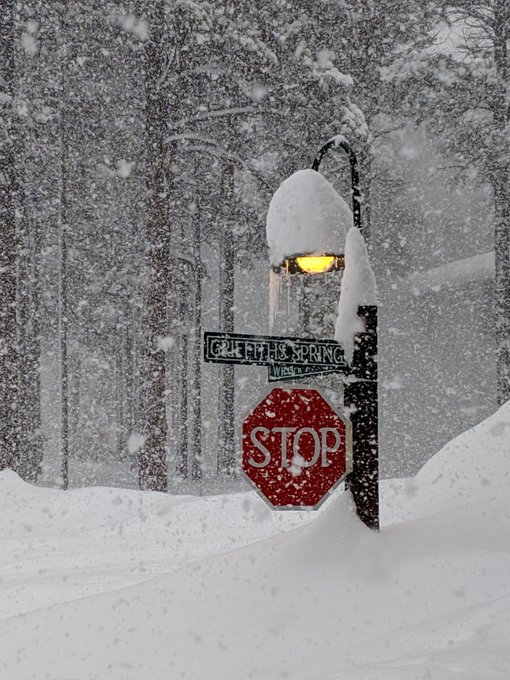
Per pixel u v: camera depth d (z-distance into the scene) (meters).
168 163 33.31
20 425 42.84
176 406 68.56
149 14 32.22
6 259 32.81
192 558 15.47
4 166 32.91
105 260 50.00
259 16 32.56
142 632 9.29
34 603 12.70
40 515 21.12
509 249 39.09
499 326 39.34
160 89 32.97
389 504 13.36
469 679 6.89
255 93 33.69
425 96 36.66
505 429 13.89
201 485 45.81
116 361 69.06
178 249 48.22
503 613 8.46
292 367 10.88
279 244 11.47
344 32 34.81
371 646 8.36
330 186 11.66
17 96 33.19
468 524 10.80
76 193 45.94
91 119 43.00
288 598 9.52
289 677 7.92
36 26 35.88
